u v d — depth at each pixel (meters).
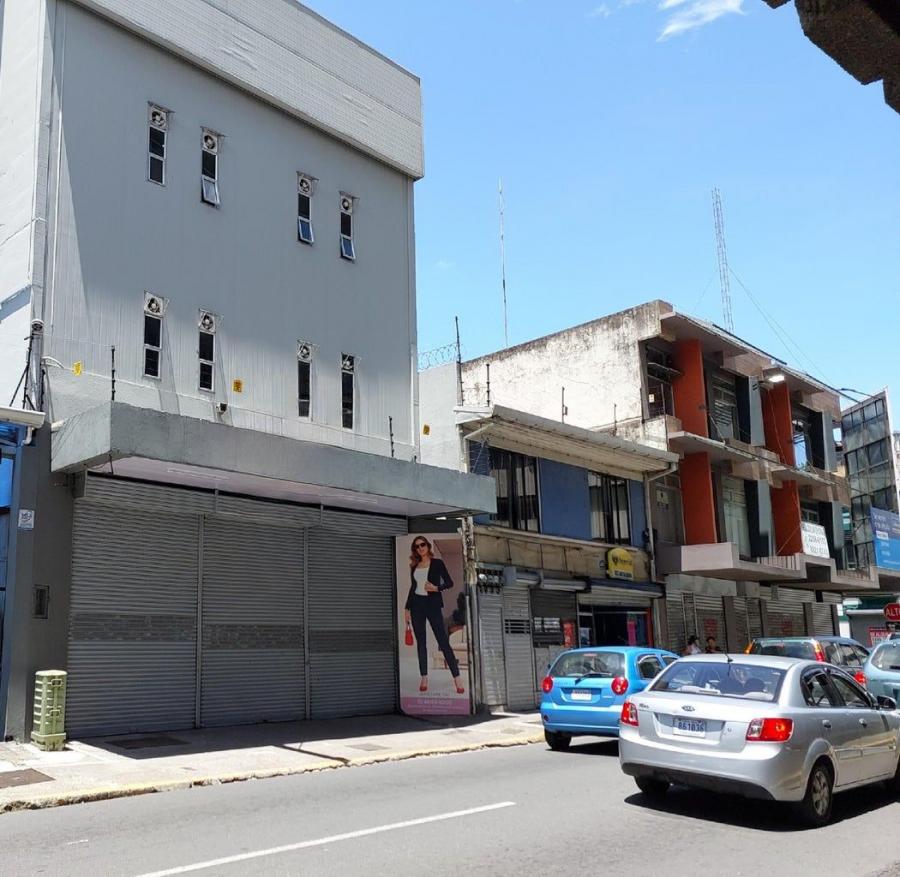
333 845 7.02
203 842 7.16
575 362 28.77
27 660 12.54
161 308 15.46
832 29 2.32
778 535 32.84
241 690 15.41
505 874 6.22
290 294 17.77
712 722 8.20
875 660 14.65
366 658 17.81
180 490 14.66
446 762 12.48
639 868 6.45
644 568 25.42
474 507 17.47
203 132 16.77
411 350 20.30
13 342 13.97
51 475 13.22
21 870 6.35
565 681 13.77
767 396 33.72
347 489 15.00
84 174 14.70
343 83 19.66
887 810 8.84
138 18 15.75
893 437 38.94
